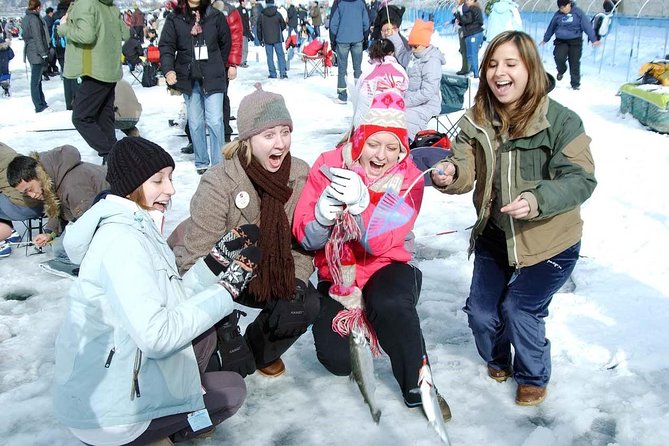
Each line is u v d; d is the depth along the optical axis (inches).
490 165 110.9
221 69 291.7
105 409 92.7
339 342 122.3
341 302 109.6
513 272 118.2
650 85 373.1
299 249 126.5
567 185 101.3
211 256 102.3
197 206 118.3
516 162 109.9
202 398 101.1
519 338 118.0
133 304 88.3
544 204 99.6
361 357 105.3
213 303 96.0
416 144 239.6
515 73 103.5
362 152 115.0
